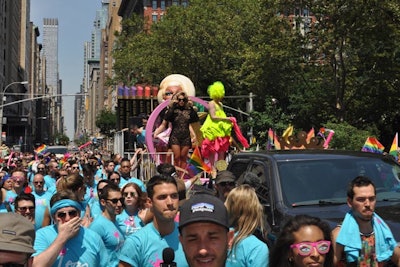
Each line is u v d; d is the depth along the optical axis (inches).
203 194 114.0
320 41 1362.0
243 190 173.3
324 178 240.4
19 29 5959.6
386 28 1291.8
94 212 300.7
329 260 125.6
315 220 124.6
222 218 110.0
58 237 178.9
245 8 1835.6
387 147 1658.5
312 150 279.1
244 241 166.1
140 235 166.1
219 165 375.2
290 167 246.5
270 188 238.7
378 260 170.4
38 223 300.5
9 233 122.0
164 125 513.7
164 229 165.8
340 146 971.9
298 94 1555.1
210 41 1802.4
